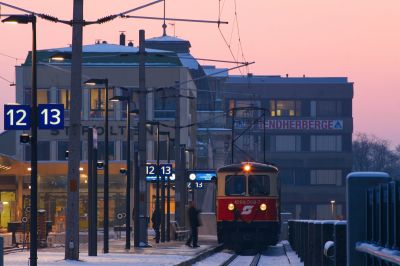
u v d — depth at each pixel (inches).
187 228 6747.1
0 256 1829.5
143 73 4616.1
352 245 978.7
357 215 978.7
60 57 3036.4
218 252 4940.9
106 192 3814.0
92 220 3494.1
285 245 5812.0
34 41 2512.3
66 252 3070.9
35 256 2425.0
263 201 4783.5
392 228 879.1
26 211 6717.5
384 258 820.0
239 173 4813.0
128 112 4525.1
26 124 2544.3
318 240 2244.1
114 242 5438.0
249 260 4222.4
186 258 3516.2
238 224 4783.5
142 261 3198.8
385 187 905.5
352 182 982.4
